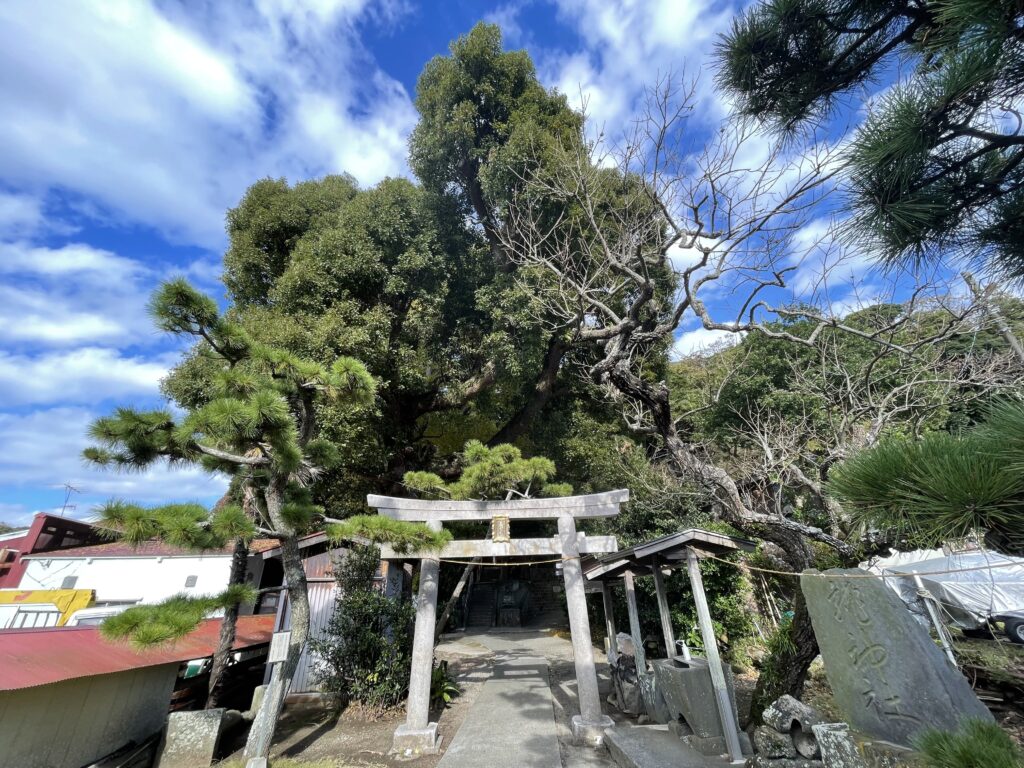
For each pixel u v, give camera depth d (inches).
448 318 494.0
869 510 60.0
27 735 166.1
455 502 276.8
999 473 48.9
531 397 538.9
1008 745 51.3
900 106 68.0
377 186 506.0
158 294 208.5
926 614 249.1
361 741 238.8
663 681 228.7
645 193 229.6
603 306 249.9
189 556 492.7
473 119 489.1
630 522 466.6
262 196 514.0
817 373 298.7
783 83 95.3
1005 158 73.2
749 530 204.5
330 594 331.0
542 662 412.8
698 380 508.1
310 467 235.9
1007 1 53.1
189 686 269.6
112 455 190.4
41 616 423.8
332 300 416.2
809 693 256.5
